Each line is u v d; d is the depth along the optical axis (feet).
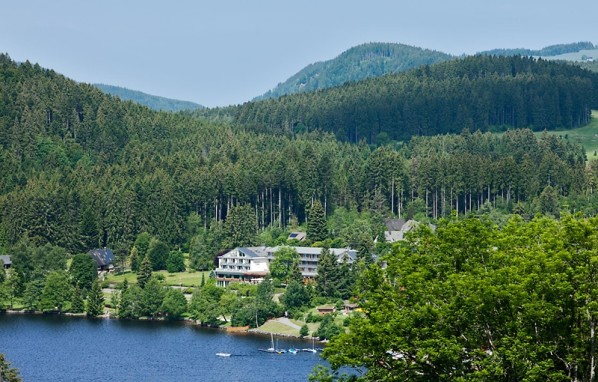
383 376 229.86
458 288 216.74
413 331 221.05
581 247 218.79
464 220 245.04
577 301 209.46
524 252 224.12
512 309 215.51
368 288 247.91
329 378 239.09
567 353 216.95
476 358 219.20
